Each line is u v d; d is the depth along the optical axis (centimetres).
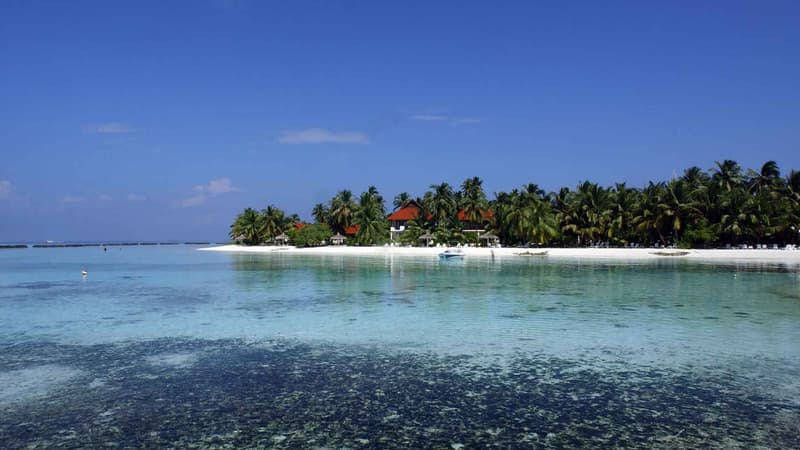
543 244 9600
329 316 2608
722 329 2233
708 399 1341
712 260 7519
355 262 7544
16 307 2975
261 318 2558
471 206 11606
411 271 5666
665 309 2789
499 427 1169
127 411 1273
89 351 1880
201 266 6856
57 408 1296
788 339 2036
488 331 2208
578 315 2608
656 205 8844
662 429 1155
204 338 2091
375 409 1280
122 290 3869
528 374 1569
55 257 10388
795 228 8200
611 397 1359
